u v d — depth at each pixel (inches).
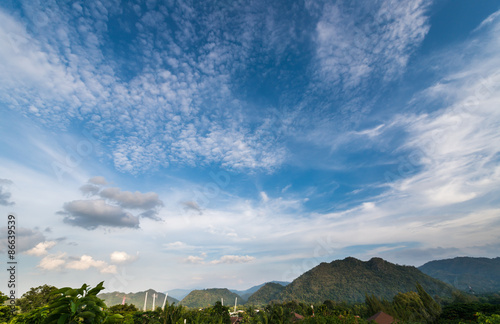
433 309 2271.2
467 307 1979.6
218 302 2481.5
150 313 1753.2
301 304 3425.2
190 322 1770.4
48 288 1619.1
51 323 141.6
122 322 154.0
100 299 153.4
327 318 893.8
